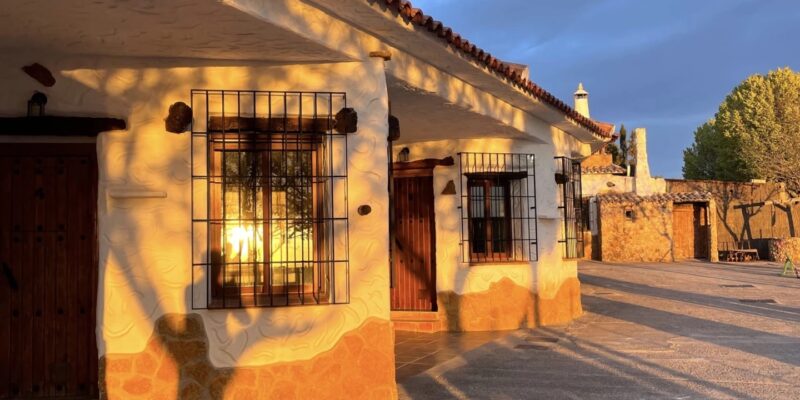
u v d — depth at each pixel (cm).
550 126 1130
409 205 1084
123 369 534
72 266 563
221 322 547
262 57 571
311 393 558
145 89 558
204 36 511
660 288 1702
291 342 558
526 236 1073
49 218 563
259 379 548
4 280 555
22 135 548
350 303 577
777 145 3212
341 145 593
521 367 746
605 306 1343
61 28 485
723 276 2033
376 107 605
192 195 556
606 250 2814
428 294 1059
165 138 557
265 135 590
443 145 1060
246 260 582
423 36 637
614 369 726
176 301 545
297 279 594
